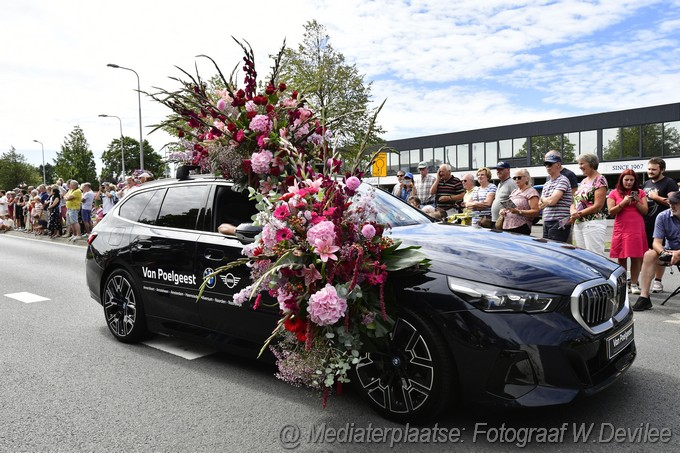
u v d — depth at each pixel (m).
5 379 4.21
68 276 9.62
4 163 88.50
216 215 4.39
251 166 3.41
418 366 3.08
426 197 10.37
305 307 2.87
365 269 2.83
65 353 4.85
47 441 3.15
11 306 7.00
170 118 3.69
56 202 17.55
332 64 19.97
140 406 3.62
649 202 7.40
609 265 3.46
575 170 38.81
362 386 3.35
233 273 4.05
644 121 35.66
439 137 45.78
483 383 2.88
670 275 8.26
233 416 3.43
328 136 3.43
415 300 3.04
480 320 2.88
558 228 6.77
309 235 2.76
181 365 4.45
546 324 2.83
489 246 3.39
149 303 4.83
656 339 4.77
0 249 14.65
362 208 2.94
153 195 5.11
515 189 7.34
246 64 3.52
